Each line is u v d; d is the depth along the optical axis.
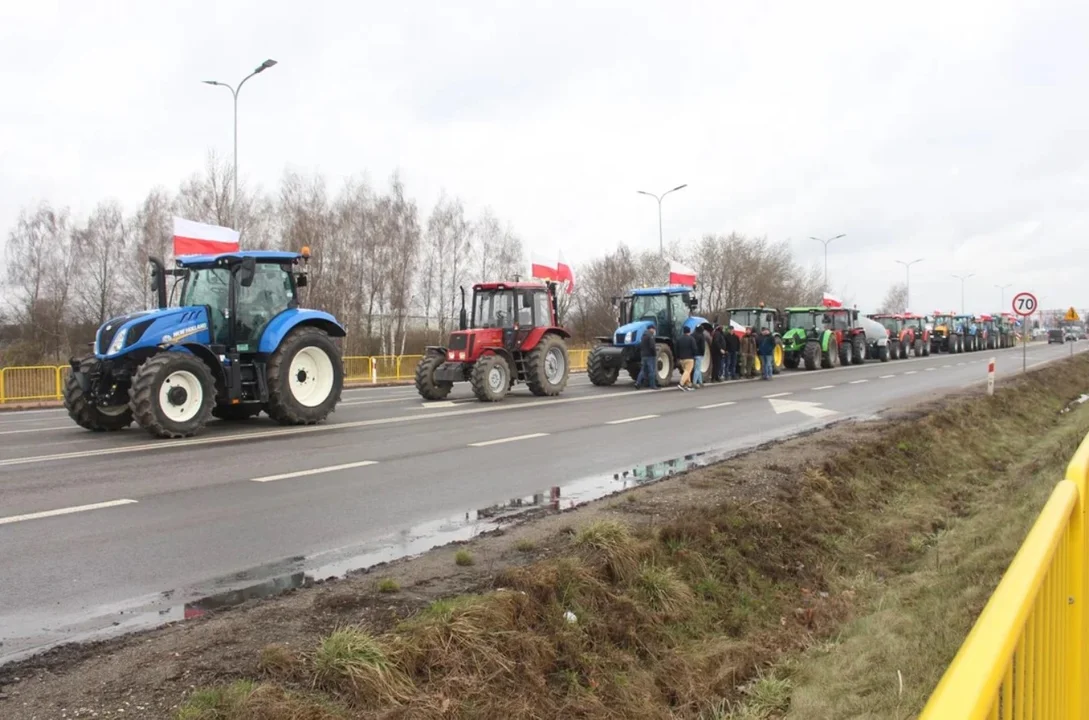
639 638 4.97
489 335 17.61
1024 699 1.89
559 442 11.23
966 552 7.20
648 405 16.42
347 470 9.01
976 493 10.23
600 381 22.58
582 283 59.88
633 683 4.57
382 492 7.90
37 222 44.00
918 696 4.33
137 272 43.28
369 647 3.76
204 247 18.91
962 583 6.18
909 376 25.92
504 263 50.94
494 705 3.86
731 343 24.50
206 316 12.33
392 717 3.48
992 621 1.74
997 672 1.55
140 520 6.68
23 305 43.59
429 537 6.27
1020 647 1.82
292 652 3.81
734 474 8.48
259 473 8.77
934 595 6.06
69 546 5.91
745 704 4.66
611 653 4.73
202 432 12.10
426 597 4.68
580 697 4.25
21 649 4.01
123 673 3.62
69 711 3.27
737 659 5.11
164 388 11.29
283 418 12.90
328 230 42.00
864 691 4.56
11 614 4.55
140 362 11.94
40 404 19.66
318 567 5.48
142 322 11.64
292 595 4.80
